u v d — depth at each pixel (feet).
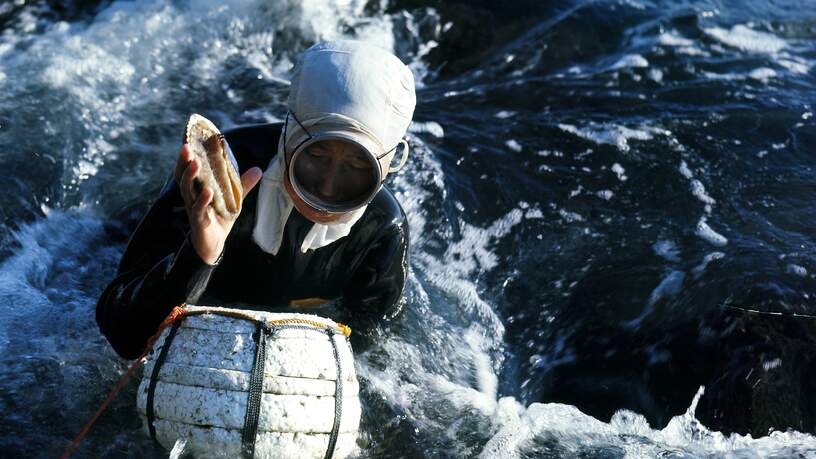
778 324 13.38
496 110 19.51
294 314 9.35
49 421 10.48
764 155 18.15
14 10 20.52
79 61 19.36
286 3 21.53
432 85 20.97
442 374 12.64
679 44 22.75
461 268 14.94
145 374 9.16
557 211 16.25
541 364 13.32
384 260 12.25
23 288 13.24
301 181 10.36
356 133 10.21
